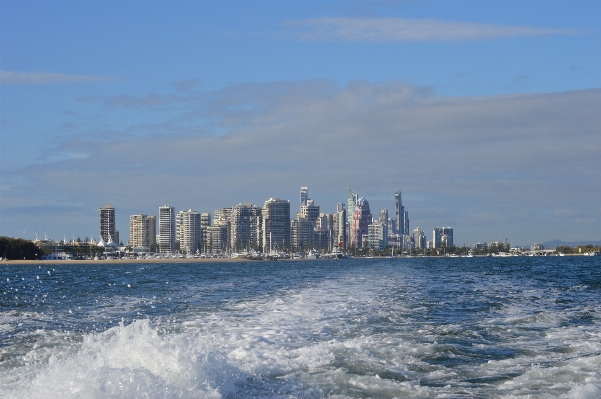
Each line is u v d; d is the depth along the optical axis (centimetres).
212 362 1577
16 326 2664
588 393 1405
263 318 2764
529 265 15588
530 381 1550
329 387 1481
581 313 3039
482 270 11112
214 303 3631
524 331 2400
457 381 1559
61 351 1962
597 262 19425
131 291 5069
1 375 1596
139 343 1689
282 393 1417
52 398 1217
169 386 1316
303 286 5456
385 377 1594
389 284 5709
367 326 2516
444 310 3147
